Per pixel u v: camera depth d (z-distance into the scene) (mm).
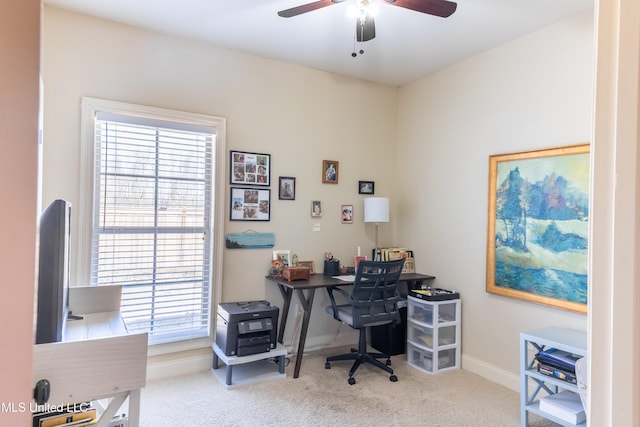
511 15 2590
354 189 3898
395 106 4137
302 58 3412
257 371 3062
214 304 3170
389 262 3035
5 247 850
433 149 3689
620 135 517
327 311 3332
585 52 2514
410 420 2396
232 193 3264
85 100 2688
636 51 500
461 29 2807
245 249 3330
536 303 2750
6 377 850
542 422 2408
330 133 3752
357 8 2191
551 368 2256
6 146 855
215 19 2752
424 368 3244
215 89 3184
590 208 561
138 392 1412
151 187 2961
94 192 2752
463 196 3359
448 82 3539
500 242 3010
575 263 2520
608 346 529
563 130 2623
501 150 3039
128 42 2846
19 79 870
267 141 3428
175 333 3051
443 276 3539
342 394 2736
